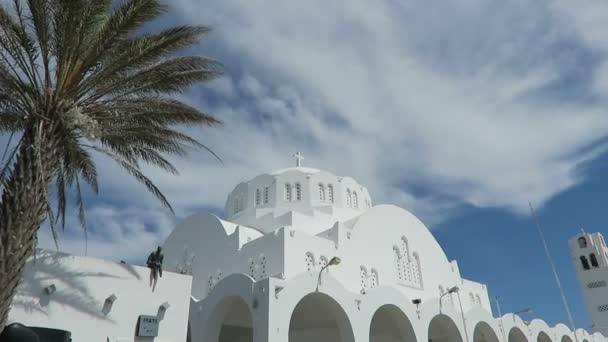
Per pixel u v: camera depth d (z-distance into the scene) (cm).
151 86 1271
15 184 980
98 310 1282
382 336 2772
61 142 1094
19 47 1091
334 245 2461
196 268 2817
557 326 3431
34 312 1177
